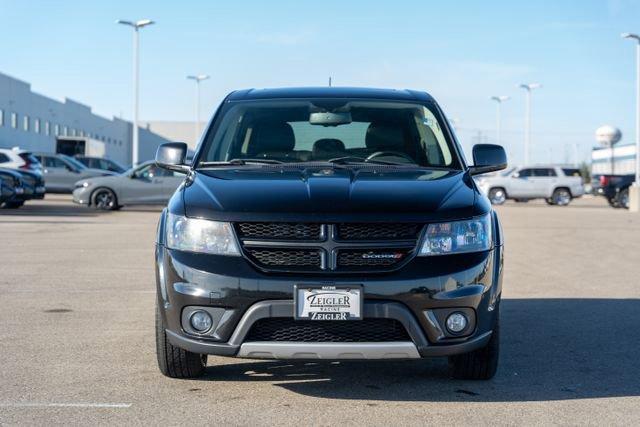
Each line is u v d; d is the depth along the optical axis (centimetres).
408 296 429
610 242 1517
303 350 430
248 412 443
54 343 612
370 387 496
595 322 717
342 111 589
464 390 491
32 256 1183
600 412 447
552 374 531
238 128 579
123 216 2130
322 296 425
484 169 561
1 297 823
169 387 492
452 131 582
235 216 439
